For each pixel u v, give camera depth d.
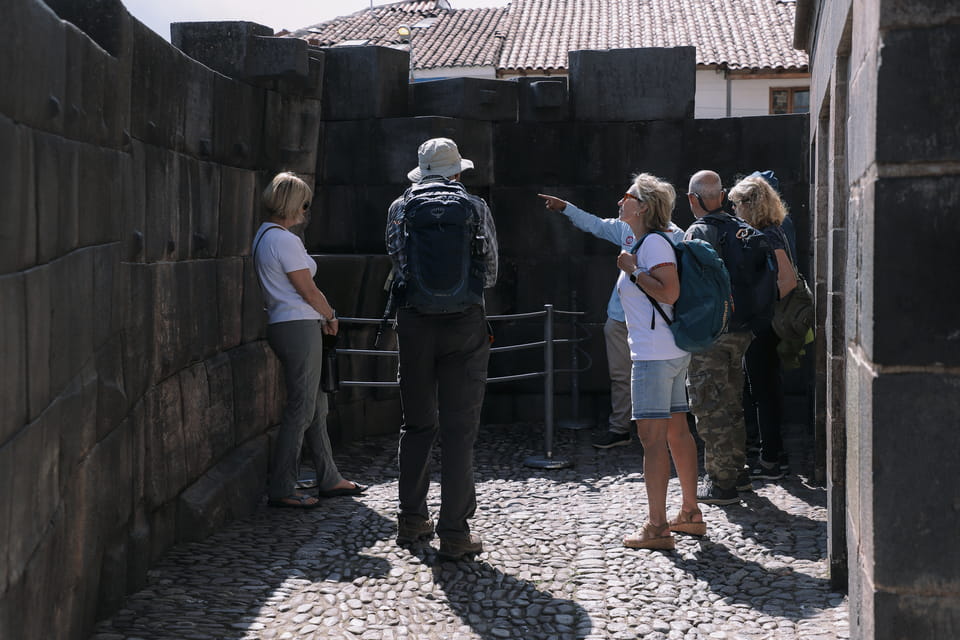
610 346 6.59
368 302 6.61
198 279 4.57
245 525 4.66
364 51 6.92
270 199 4.85
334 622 3.45
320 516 4.84
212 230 4.78
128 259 3.53
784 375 7.19
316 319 4.91
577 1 22.09
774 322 5.41
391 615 3.54
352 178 7.04
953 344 2.10
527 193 7.30
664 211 4.29
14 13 2.06
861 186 2.43
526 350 7.37
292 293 4.85
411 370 4.16
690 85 7.13
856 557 2.61
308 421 4.95
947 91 2.07
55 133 2.50
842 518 3.77
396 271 4.13
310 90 6.07
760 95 18.33
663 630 3.42
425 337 4.08
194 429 4.49
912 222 2.10
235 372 5.09
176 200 4.22
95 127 2.99
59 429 2.54
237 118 5.12
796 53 18.25
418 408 4.24
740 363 5.10
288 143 5.93
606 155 7.25
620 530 4.67
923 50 2.07
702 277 4.18
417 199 4.00
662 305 4.25
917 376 2.12
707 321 4.16
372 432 6.87
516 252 7.34
